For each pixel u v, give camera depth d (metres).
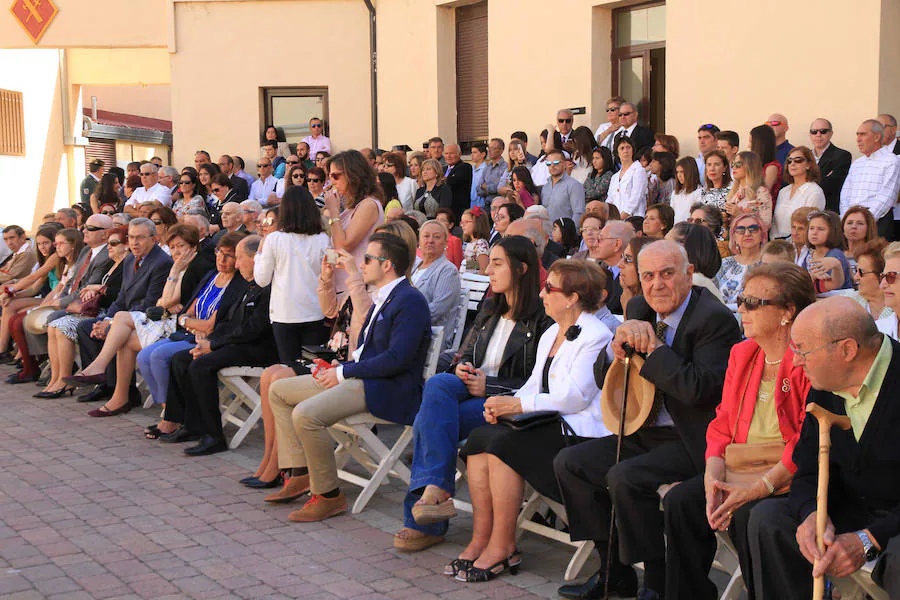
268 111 15.97
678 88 10.70
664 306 4.33
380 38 14.94
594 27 11.74
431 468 4.93
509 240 5.25
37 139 20.30
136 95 26.62
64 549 5.09
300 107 15.93
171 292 8.07
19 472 6.56
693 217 7.04
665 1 11.21
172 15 15.84
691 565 3.98
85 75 21.05
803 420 3.73
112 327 8.27
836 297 3.47
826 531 3.39
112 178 15.00
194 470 6.60
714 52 10.30
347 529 5.39
